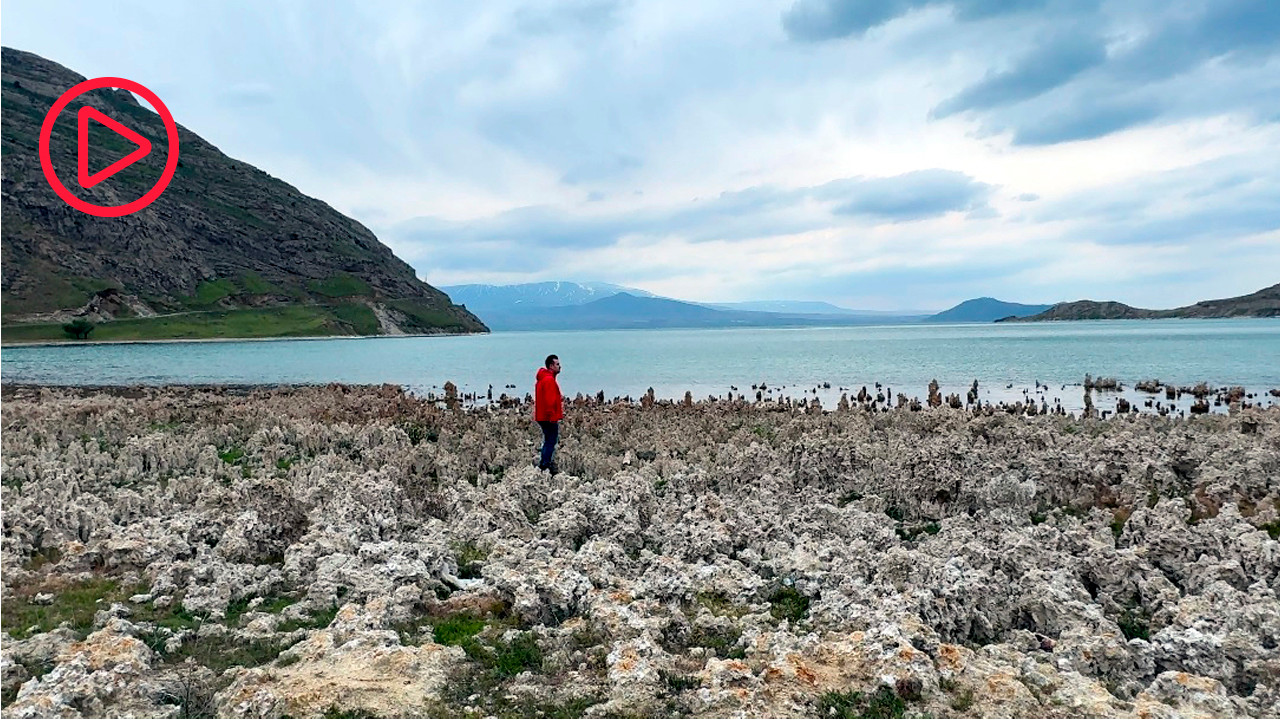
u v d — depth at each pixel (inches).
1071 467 768.9
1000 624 444.8
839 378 2965.1
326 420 1295.5
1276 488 713.0
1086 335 7007.9
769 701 345.7
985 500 682.2
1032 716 336.2
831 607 442.0
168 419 1360.7
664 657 389.7
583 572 510.0
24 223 7431.1
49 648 403.9
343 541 557.3
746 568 524.4
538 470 801.6
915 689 348.5
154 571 512.7
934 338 7332.7
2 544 553.3
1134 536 595.5
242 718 335.9
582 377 3225.9
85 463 914.1
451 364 4180.6
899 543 580.7
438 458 914.1
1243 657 386.3
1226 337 5797.2
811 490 735.1
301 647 399.9
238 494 633.0
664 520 636.7
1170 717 331.9
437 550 538.9
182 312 7795.3
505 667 389.7
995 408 1755.7
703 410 1491.1
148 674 378.3
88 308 6963.6
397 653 385.1
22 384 2797.7
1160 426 1200.2
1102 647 392.5
